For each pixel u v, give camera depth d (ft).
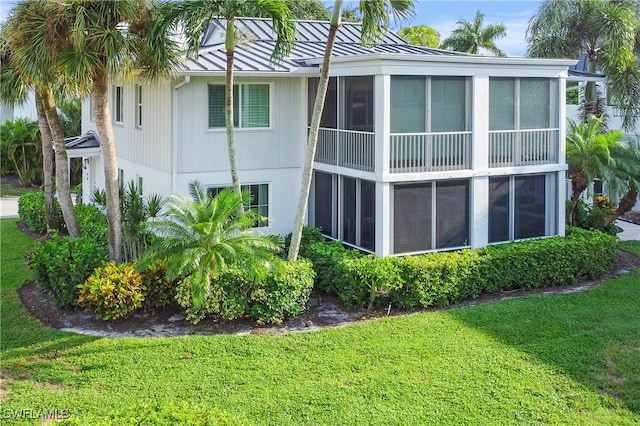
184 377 39.81
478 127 61.05
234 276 48.39
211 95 63.31
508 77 62.54
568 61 63.82
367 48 72.90
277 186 67.26
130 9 49.29
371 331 47.29
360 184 61.36
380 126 56.90
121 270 50.26
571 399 37.24
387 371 40.57
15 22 50.70
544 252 58.75
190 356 42.98
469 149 61.00
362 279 51.70
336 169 63.41
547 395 37.60
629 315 50.93
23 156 113.91
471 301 55.42
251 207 66.49
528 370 40.68
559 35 91.25
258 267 46.42
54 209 74.43
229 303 48.39
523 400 36.94
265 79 65.41
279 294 48.98
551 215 66.18
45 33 48.52
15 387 38.37
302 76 65.10
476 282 55.77
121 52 49.44
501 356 42.73
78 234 63.98
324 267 55.88
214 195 64.39
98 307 48.44
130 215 54.65
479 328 47.91
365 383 38.96
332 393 37.65
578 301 54.44
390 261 53.57
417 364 41.55
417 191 59.26
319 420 34.71
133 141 72.79
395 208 58.44
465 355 42.91
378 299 52.75
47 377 39.83
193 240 46.78
